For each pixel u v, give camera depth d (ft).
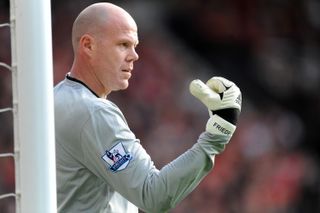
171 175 39.63
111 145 41.04
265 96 183.32
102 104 42.04
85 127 41.63
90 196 42.70
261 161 152.56
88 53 43.42
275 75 187.62
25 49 38.27
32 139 38.04
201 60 179.93
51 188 38.27
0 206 117.80
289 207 150.10
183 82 163.22
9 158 128.77
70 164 42.57
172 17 181.68
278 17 193.98
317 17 198.59
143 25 175.32
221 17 188.14
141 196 40.11
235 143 152.05
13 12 38.63
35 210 37.83
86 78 43.83
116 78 43.34
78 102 42.32
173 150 146.72
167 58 167.43
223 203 141.79
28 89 38.17
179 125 150.82
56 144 42.68
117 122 41.57
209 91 41.22
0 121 133.59
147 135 147.84
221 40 186.29
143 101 152.25
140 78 156.15
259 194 147.02
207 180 141.38
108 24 43.04
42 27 38.45
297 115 181.16
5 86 139.54
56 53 153.38
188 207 137.39
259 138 157.58
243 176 147.84
